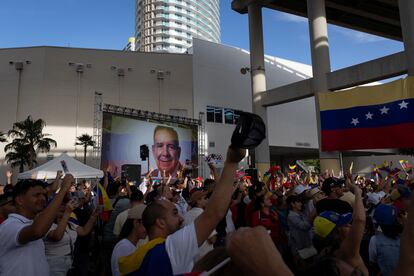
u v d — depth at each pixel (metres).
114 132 24.23
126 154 24.67
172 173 27.44
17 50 31.81
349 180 5.87
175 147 28.16
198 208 4.76
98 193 7.12
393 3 29.77
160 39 128.88
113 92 32.69
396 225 3.76
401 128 10.05
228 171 1.67
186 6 135.62
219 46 37.62
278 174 12.42
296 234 5.18
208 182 5.69
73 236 4.52
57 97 31.33
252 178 12.46
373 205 6.59
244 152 1.58
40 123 27.56
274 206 7.03
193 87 35.03
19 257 2.70
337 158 21.94
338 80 22.73
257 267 0.97
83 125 31.44
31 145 26.84
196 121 30.42
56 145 28.38
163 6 130.88
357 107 10.94
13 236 2.65
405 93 10.14
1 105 30.92
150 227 2.37
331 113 11.39
